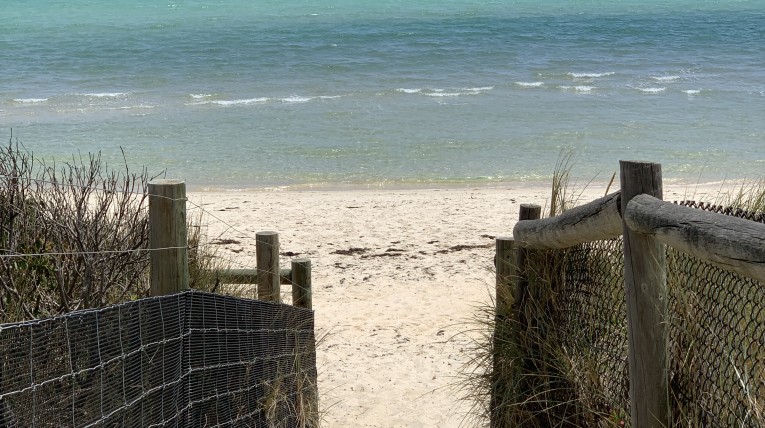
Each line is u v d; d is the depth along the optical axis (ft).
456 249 40.88
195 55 134.31
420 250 40.75
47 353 8.84
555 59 133.90
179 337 12.14
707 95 101.86
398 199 55.21
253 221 47.60
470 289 34.17
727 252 7.98
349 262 38.63
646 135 79.00
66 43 149.28
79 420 9.34
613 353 13.04
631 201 10.20
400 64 127.24
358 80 114.52
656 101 98.48
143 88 108.06
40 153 69.10
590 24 180.96
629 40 155.94
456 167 67.87
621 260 13.01
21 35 162.81
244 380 15.10
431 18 194.59
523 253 15.38
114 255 15.65
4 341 8.15
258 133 80.84
